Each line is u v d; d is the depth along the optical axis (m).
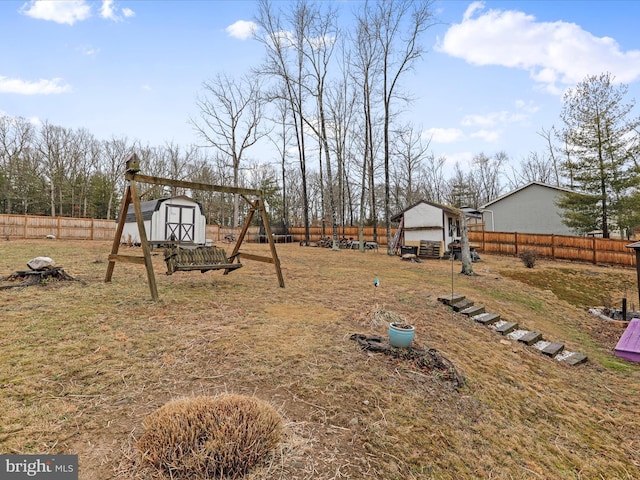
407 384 3.50
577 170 19.06
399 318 5.55
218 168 33.03
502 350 5.57
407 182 33.75
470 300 7.89
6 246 12.28
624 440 3.74
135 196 5.66
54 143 32.53
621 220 17.81
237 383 3.05
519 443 3.12
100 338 3.74
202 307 5.27
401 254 16.62
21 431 2.15
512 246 18.70
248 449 1.94
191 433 1.89
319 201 39.56
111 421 2.34
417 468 2.38
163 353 3.52
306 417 2.64
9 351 3.28
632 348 6.61
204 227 16.92
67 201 33.19
